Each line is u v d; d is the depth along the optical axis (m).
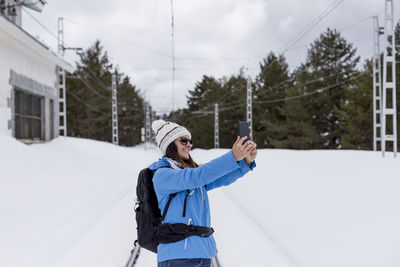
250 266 4.73
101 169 14.02
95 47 61.53
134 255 5.00
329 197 6.67
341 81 44.75
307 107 44.84
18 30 11.73
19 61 13.58
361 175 8.13
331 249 4.66
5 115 12.06
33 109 15.93
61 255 5.03
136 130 81.25
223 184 2.32
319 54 47.50
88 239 5.81
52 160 10.84
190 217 2.13
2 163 8.29
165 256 2.08
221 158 1.99
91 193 9.40
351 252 4.37
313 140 43.34
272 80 51.75
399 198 5.48
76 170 11.38
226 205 9.22
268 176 11.00
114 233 6.21
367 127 37.50
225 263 4.87
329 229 5.25
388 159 11.53
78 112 53.34
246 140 2.01
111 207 8.41
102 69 62.03
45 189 8.07
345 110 40.47
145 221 2.23
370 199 5.85
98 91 58.06
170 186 2.07
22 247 5.12
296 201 7.25
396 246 4.02
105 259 4.95
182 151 2.38
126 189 11.22
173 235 2.09
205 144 66.00
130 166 19.67
